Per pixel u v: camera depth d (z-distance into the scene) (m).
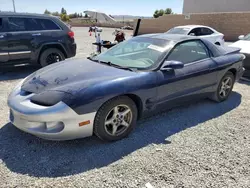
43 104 2.61
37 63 6.71
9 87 5.28
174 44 3.57
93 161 2.58
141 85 3.00
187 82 3.59
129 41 4.07
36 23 6.46
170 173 2.42
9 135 3.07
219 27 20.50
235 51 4.64
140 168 2.48
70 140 2.96
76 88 2.67
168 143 2.98
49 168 2.45
